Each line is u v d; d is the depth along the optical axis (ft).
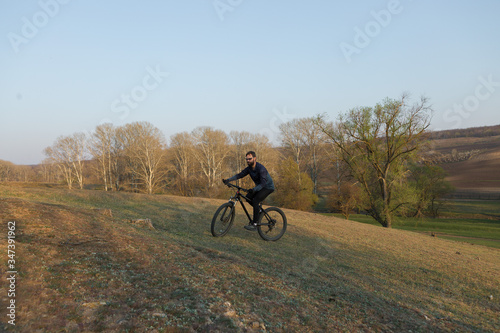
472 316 19.70
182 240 21.95
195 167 164.35
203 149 158.30
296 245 28.86
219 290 13.20
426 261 33.94
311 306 14.15
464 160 322.14
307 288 16.93
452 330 15.76
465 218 153.28
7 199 21.04
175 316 10.27
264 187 24.08
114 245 16.25
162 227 26.61
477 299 24.02
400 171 94.53
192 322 10.09
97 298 10.61
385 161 97.71
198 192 141.28
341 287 18.94
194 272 14.82
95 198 38.52
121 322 9.41
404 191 95.76
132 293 11.47
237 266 17.44
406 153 91.45
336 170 153.69
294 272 19.71
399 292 21.48
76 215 21.31
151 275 13.48
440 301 21.56
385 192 95.35
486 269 36.19
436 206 165.07
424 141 88.38
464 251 50.16
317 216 57.93
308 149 184.75
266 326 11.02
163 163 153.58
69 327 8.73
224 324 10.32
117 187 162.71
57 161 147.64
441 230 124.16
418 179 151.84
